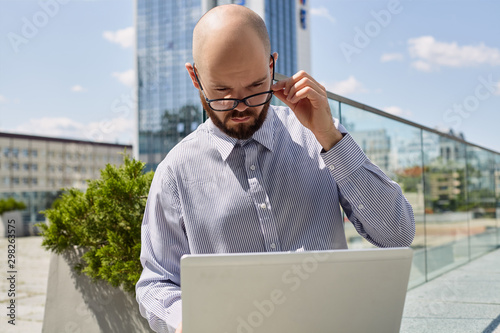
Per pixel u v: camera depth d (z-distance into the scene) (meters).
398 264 0.81
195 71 1.01
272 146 1.10
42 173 39.38
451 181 5.27
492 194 7.26
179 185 1.11
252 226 1.08
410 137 4.12
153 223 1.12
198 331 0.77
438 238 4.64
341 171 1.03
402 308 0.84
